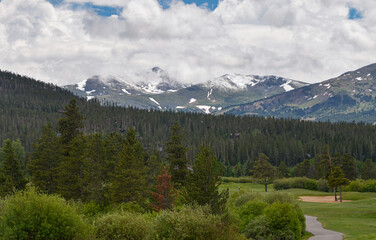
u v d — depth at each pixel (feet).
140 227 84.17
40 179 194.49
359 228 129.70
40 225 70.23
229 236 69.10
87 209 151.23
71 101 203.31
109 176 189.67
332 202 234.58
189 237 67.26
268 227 105.09
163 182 154.40
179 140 177.17
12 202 73.20
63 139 200.85
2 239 68.90
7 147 196.24
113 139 224.94
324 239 106.83
